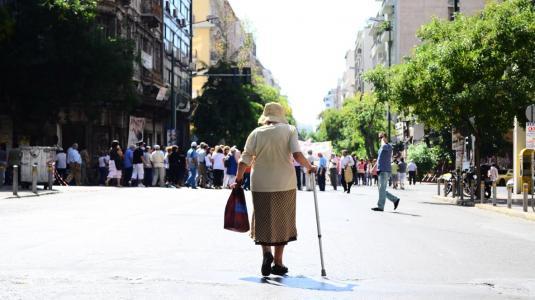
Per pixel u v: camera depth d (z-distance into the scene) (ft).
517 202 91.86
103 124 160.66
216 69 218.18
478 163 101.19
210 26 333.42
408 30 272.10
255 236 28.35
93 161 157.28
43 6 127.44
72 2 129.59
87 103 136.87
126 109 142.82
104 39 132.67
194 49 333.83
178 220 53.01
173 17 231.50
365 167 190.60
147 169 126.21
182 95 227.61
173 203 73.72
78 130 155.53
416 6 271.90
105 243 38.27
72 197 83.15
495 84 93.25
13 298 22.77
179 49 244.22
